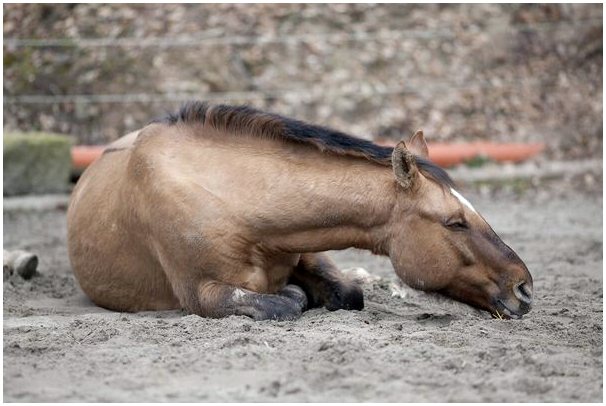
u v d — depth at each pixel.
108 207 11.18
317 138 10.05
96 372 7.99
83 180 12.12
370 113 26.30
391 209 9.78
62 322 10.35
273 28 27.55
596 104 27.48
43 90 24.92
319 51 27.42
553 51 28.91
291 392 7.39
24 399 7.25
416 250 9.69
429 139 25.94
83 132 24.44
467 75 27.92
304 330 9.31
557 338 9.33
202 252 10.04
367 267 15.63
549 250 16.89
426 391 7.43
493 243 9.74
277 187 9.99
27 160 21.20
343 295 10.78
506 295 9.69
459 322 9.80
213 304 10.04
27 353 8.70
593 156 25.80
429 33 28.59
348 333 9.09
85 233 11.49
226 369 7.99
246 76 26.41
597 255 16.42
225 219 10.02
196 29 27.00
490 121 26.75
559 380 7.68
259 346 8.64
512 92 27.66
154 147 10.54
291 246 10.12
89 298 11.97
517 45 28.91
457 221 9.66
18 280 13.40
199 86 25.64
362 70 27.28
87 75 25.31
